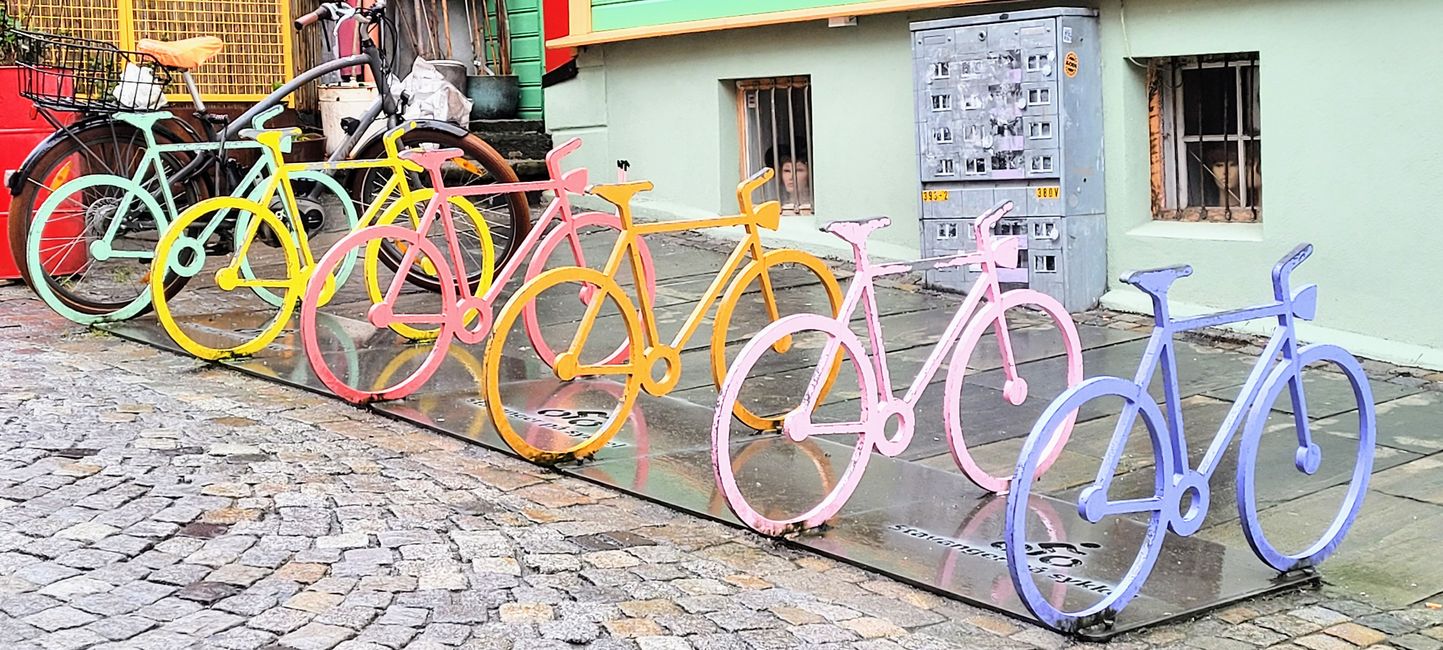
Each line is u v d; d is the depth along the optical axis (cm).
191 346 680
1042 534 466
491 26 1248
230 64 1191
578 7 1122
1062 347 728
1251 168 803
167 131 785
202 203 687
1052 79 804
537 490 507
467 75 1220
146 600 389
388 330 765
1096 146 827
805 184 1025
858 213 967
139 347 723
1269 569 438
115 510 459
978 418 605
